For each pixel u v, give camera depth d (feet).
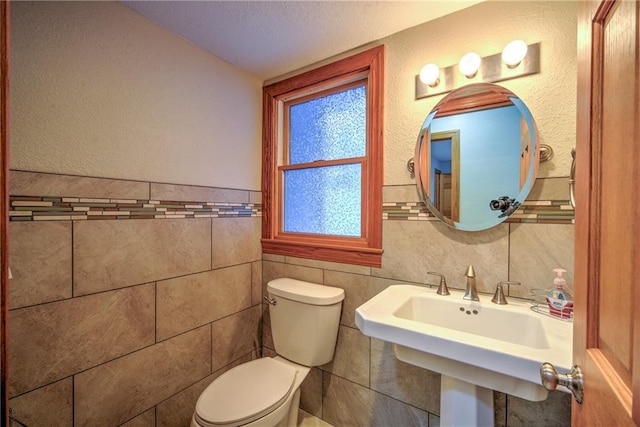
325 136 5.64
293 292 4.89
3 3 1.47
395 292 4.02
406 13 4.08
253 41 4.76
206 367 5.04
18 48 3.11
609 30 1.51
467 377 2.90
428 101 4.27
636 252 1.17
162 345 4.41
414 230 4.36
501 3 3.74
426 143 4.25
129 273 4.01
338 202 5.44
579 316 1.81
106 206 3.79
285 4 3.90
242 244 5.72
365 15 4.12
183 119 4.70
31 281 3.18
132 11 4.04
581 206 1.81
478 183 3.87
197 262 4.90
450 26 4.08
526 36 3.58
